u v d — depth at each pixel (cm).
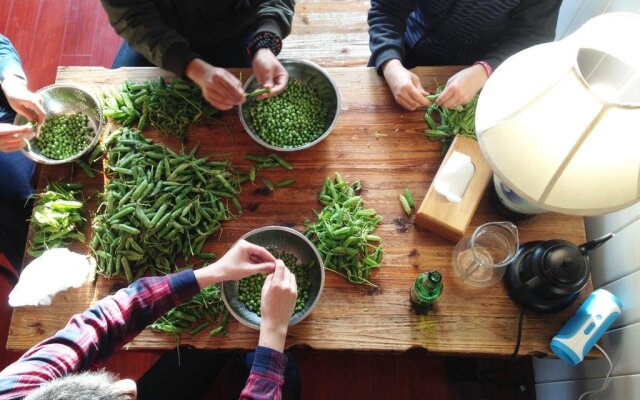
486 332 114
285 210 127
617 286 124
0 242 141
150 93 135
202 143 133
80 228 125
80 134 132
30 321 116
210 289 116
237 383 165
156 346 114
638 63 73
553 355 112
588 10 145
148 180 124
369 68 142
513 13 141
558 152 71
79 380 69
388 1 147
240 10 157
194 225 120
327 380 181
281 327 105
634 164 69
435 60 169
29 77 228
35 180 148
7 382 83
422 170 129
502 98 78
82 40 232
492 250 118
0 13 233
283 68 133
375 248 122
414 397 178
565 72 66
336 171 130
